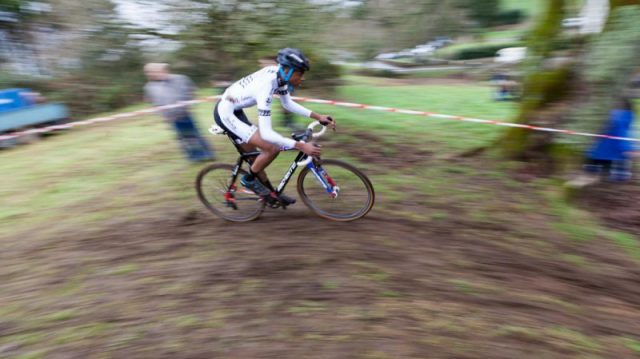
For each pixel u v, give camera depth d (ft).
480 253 11.04
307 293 9.01
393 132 22.57
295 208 13.26
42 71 33.09
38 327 8.09
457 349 7.37
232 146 19.03
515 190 15.24
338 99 31.35
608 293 9.66
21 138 22.48
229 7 22.33
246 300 8.79
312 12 22.27
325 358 7.11
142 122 24.80
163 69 15.96
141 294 9.11
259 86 10.03
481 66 57.57
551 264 10.71
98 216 13.17
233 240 11.48
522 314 8.57
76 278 9.84
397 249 11.01
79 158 18.81
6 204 14.33
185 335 7.73
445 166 17.57
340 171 11.51
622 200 14.88
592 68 13.20
